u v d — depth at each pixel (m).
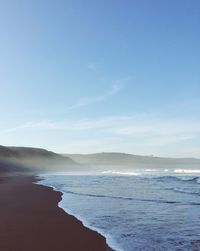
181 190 30.39
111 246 11.09
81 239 11.99
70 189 32.19
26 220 15.52
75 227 13.98
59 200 22.72
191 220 15.52
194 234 12.80
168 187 34.00
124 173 77.81
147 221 15.35
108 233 12.95
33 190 29.89
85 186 36.12
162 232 13.16
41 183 41.34
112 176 60.66
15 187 33.31
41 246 11.04
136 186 35.62
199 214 17.09
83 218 16.06
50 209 18.73
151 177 54.31
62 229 13.62
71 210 18.50
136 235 12.63
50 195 25.78
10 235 12.60
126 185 37.22
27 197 24.45
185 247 11.03
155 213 17.48
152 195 26.14
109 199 23.53
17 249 10.70
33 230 13.41
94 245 11.21
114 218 16.06
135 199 23.45
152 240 11.91
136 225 14.44
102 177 56.88
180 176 57.88
